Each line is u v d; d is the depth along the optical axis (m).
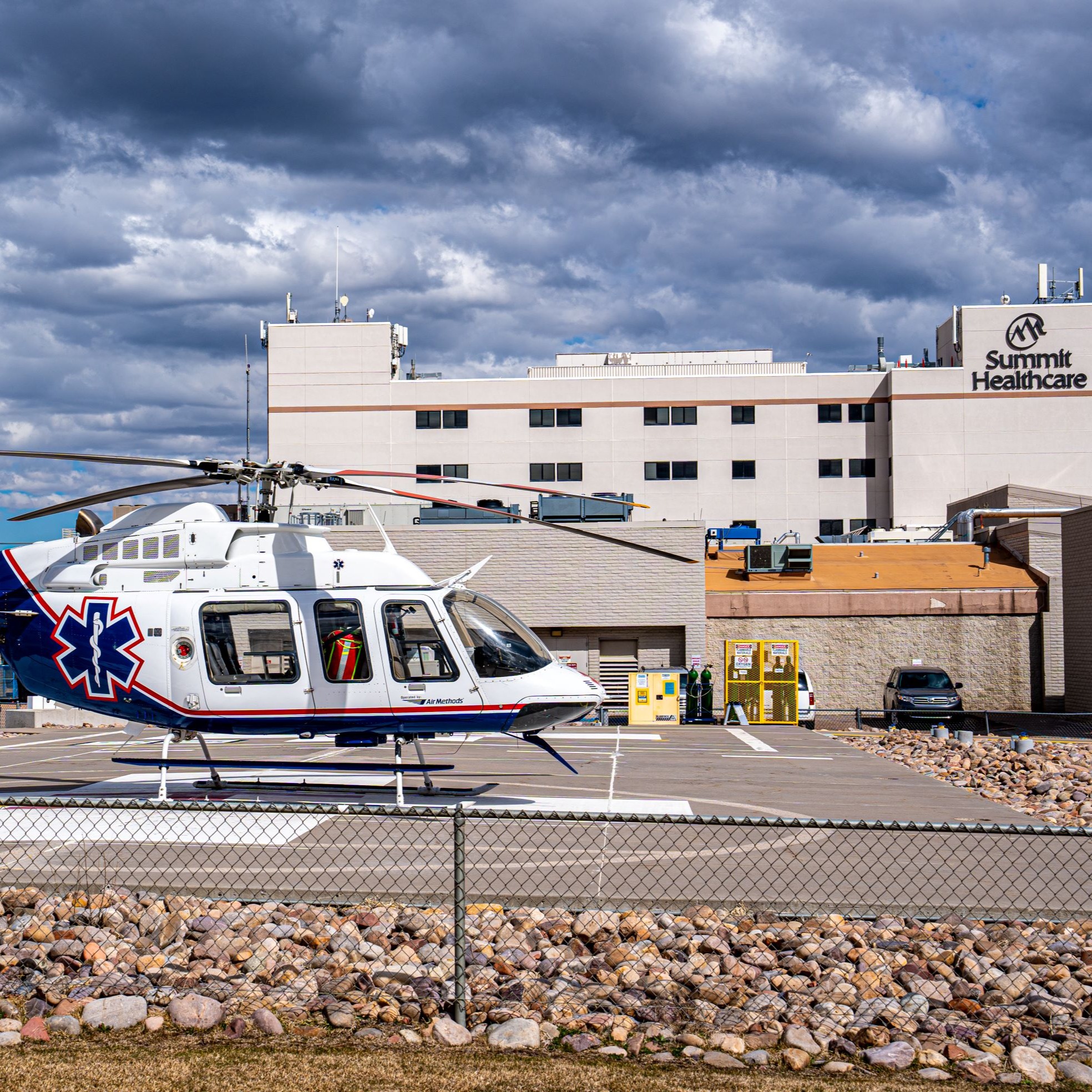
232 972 8.64
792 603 41.50
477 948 9.03
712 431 73.12
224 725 14.56
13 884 10.73
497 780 18.30
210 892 10.40
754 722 34.03
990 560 44.72
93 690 14.84
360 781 17.91
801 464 72.75
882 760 22.22
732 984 8.20
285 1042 7.10
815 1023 7.51
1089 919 9.56
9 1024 7.36
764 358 81.06
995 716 38.41
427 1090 6.34
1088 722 36.47
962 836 12.88
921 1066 6.88
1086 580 37.78
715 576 43.53
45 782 17.64
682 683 35.06
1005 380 71.56
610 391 73.50
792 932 9.49
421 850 11.90
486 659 14.49
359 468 73.75
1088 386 71.31
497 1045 7.04
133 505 44.34
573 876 10.80
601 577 39.03
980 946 9.18
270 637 14.52
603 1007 7.81
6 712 31.52
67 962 8.77
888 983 8.34
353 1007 7.71
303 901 10.23
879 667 41.47
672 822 7.67
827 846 12.25
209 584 14.73
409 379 79.75
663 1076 6.60
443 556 39.31
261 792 16.14
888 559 45.19
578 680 14.78
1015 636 41.47
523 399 73.75
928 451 71.44
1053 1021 7.67
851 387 72.75
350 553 14.90
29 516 13.58
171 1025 7.36
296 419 74.25
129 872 10.90
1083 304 72.19
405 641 14.49
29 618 15.05
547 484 73.31
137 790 16.66
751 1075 6.64
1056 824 14.03
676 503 73.00
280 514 38.22
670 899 9.99
